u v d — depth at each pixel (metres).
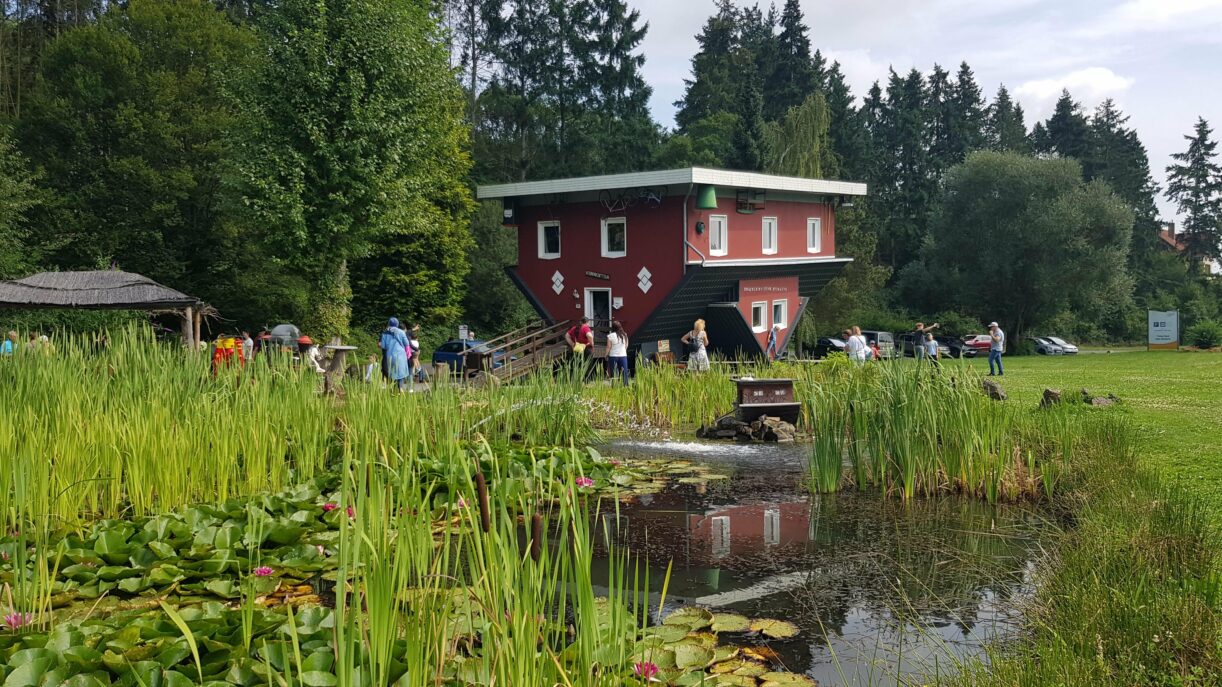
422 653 2.93
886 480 8.18
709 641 4.24
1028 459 8.18
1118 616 3.95
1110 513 5.72
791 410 12.20
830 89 67.25
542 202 25.88
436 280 33.31
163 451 6.53
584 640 2.90
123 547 5.46
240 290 32.78
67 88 31.89
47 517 4.92
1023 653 3.83
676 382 14.34
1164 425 11.08
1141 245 75.38
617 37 52.16
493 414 9.47
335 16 23.83
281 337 24.94
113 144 32.09
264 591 4.89
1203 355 35.34
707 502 7.68
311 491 7.03
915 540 6.33
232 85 24.44
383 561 2.60
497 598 2.87
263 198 23.84
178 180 31.05
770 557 5.92
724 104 62.50
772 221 26.89
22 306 17.75
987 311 53.66
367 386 9.29
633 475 8.73
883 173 69.69
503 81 51.22
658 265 23.86
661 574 5.52
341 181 23.84
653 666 3.55
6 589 4.38
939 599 5.00
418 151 25.62
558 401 10.73
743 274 24.98
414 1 29.00
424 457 7.76
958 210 54.12
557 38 51.38
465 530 3.19
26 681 3.25
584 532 3.08
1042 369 25.72
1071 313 55.69
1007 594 5.06
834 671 3.99
